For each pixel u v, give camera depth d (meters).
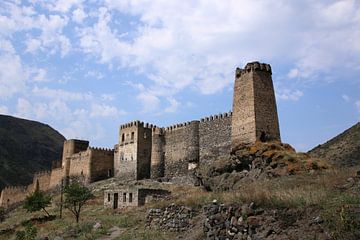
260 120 55.81
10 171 181.88
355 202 16.88
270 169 47.72
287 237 15.97
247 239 17.27
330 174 31.77
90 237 29.12
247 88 57.81
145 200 45.12
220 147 68.31
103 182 87.00
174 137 78.50
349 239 14.52
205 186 55.28
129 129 84.50
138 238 25.09
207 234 19.27
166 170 78.44
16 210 92.56
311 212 16.91
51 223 45.88
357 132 74.81
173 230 25.75
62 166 103.75
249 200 19.27
